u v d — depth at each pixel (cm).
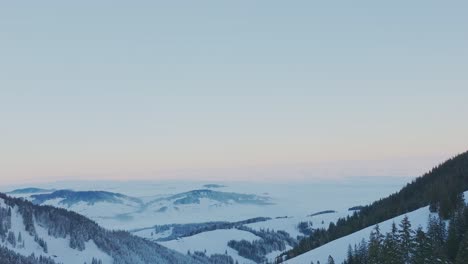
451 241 13338
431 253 11350
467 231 12512
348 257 17238
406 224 12244
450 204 17388
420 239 11594
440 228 14762
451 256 13112
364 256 15900
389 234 13238
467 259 11025
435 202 19225
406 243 11725
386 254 11875
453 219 14538
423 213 19375
